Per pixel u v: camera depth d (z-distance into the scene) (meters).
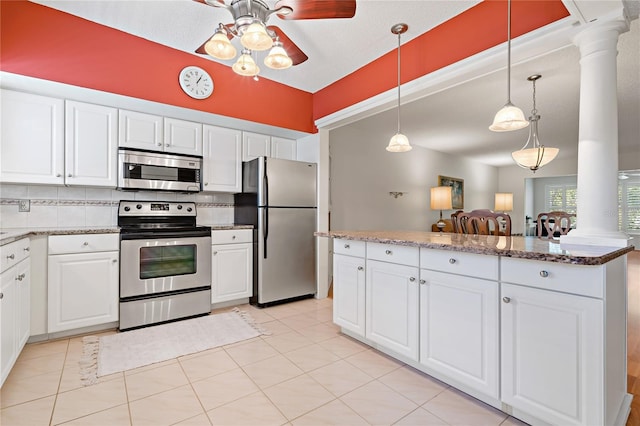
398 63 2.72
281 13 1.79
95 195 3.05
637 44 2.47
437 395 1.80
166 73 2.90
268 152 3.89
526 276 1.51
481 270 1.67
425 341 1.95
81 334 2.61
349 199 4.94
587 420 1.32
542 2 1.93
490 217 3.27
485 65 2.22
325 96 3.74
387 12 2.34
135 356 2.25
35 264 2.34
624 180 7.82
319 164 3.85
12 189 2.69
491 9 2.17
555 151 3.15
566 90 3.49
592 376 1.31
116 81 2.64
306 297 3.86
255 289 3.46
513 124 2.13
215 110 3.18
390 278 2.18
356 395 1.80
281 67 2.04
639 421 1.57
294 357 2.27
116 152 2.86
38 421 1.55
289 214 3.59
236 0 1.76
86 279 2.55
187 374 2.02
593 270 1.31
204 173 3.35
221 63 3.22
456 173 7.32
